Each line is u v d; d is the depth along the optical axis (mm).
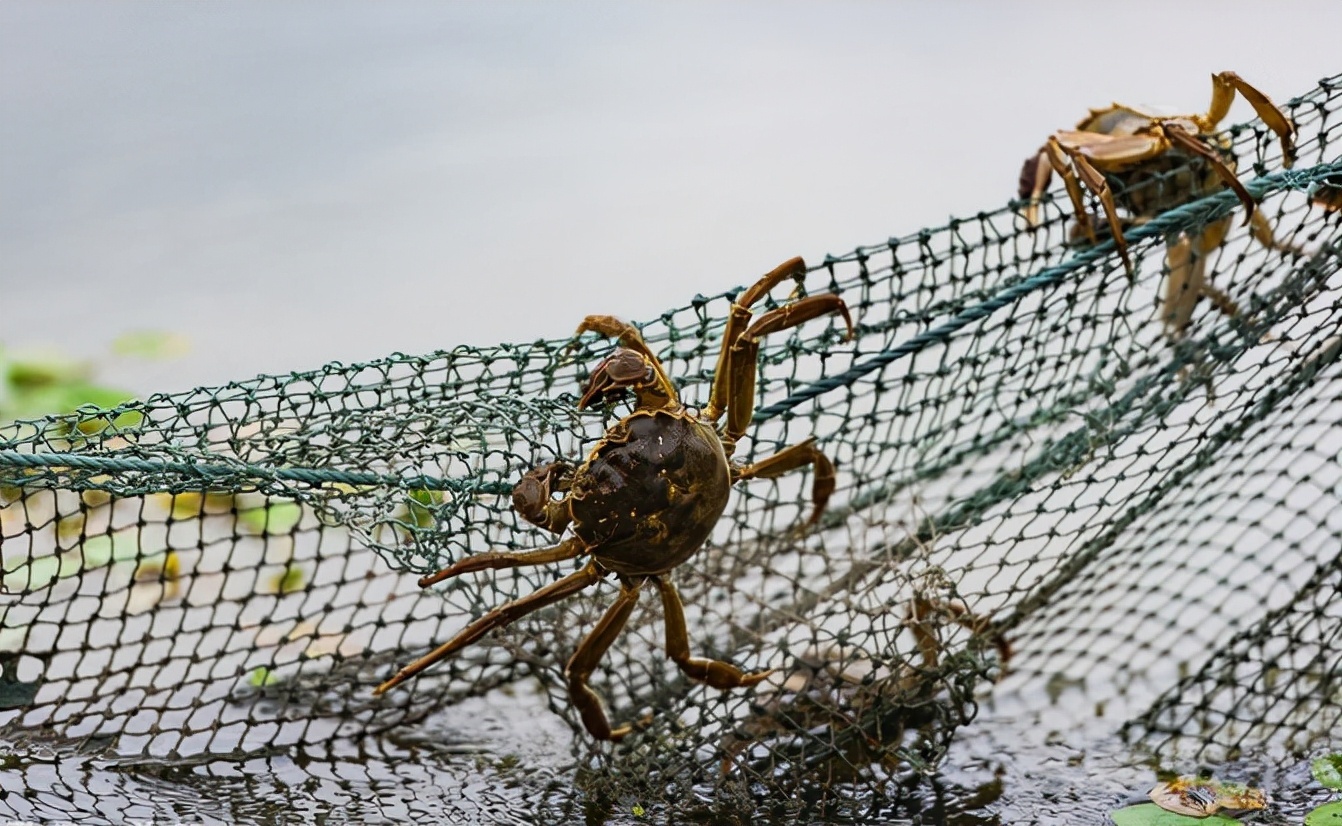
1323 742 5602
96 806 4875
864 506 5879
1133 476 5367
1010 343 5301
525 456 5480
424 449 4734
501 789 5352
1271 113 5066
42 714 5395
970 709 5945
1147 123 5672
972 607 5477
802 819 5137
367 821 5043
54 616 6094
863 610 5078
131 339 8422
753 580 6418
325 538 6949
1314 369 5363
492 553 4387
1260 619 5871
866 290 5203
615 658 5977
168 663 5148
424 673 5812
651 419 4578
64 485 4613
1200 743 5645
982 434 6055
